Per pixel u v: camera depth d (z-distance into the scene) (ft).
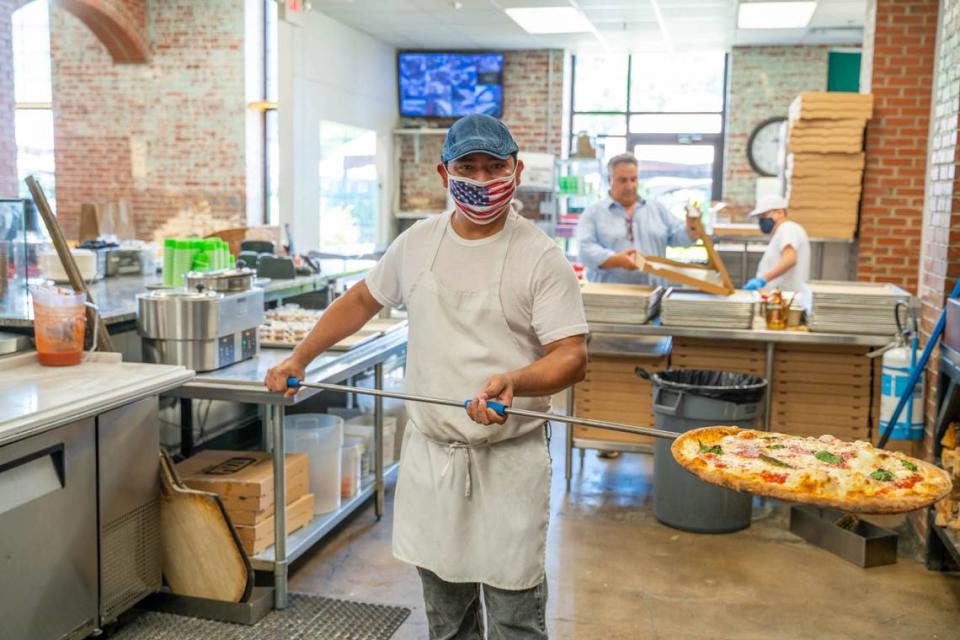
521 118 34.91
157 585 10.14
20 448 8.01
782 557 12.55
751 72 33.27
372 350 12.72
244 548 10.09
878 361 14.21
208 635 9.90
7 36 26.45
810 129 21.76
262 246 17.94
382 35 32.01
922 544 12.88
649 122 35.55
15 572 8.10
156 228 32.04
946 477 6.18
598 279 17.63
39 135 33.55
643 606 11.00
